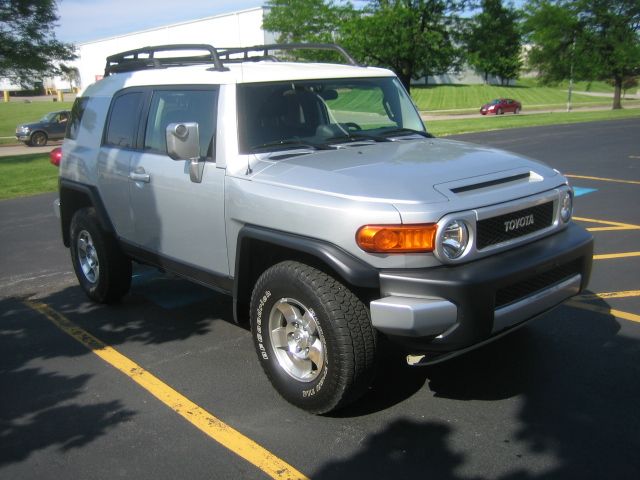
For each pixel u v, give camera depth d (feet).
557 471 10.34
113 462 11.10
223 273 14.25
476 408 12.45
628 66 147.13
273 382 12.83
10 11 77.97
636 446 10.97
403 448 11.18
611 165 47.78
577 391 12.98
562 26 148.77
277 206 12.18
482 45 94.89
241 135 13.66
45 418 12.71
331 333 11.24
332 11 104.88
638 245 24.45
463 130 86.94
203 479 10.51
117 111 17.78
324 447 11.30
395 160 12.85
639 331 15.94
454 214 10.87
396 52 90.22
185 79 15.31
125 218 17.34
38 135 94.58
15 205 38.73
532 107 177.47
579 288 13.11
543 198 12.41
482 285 10.75
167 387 13.88
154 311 18.83
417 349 11.12
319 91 15.14
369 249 10.86
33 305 19.75
